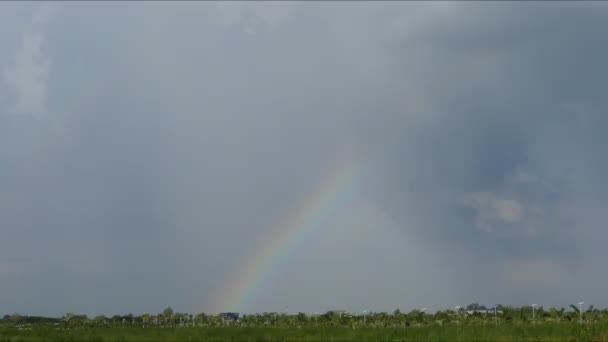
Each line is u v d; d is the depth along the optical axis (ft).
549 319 222.07
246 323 293.64
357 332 157.38
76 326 291.17
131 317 334.85
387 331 157.38
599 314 226.79
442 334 149.59
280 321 279.90
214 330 164.25
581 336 149.69
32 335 162.50
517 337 146.92
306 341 144.66
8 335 163.53
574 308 223.71
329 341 143.95
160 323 333.62
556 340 144.66
